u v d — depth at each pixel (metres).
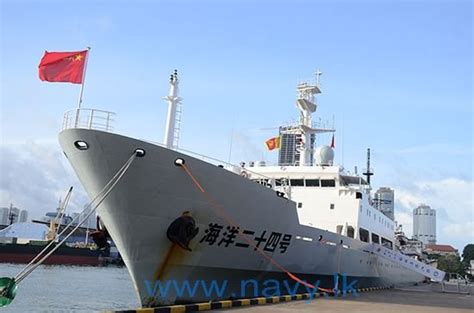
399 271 34.84
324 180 24.31
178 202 14.05
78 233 75.38
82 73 14.05
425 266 27.97
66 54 14.17
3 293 11.21
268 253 17.30
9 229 79.56
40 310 21.58
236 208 15.33
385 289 28.97
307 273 19.86
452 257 105.50
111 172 13.23
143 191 13.46
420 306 17.30
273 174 24.88
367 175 40.47
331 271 21.39
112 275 49.94
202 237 14.89
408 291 28.09
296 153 26.66
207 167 14.21
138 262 14.30
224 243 15.59
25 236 78.38
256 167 25.52
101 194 13.69
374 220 27.84
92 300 26.30
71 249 66.06
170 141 15.71
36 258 12.33
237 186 15.14
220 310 12.95
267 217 16.58
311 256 19.58
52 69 14.20
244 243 16.19
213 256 15.52
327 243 20.58
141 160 13.10
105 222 14.30
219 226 15.14
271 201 16.59
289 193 19.56
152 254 14.32
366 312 13.70
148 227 13.92
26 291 29.12
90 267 63.97
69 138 13.19
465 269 106.94
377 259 27.81
